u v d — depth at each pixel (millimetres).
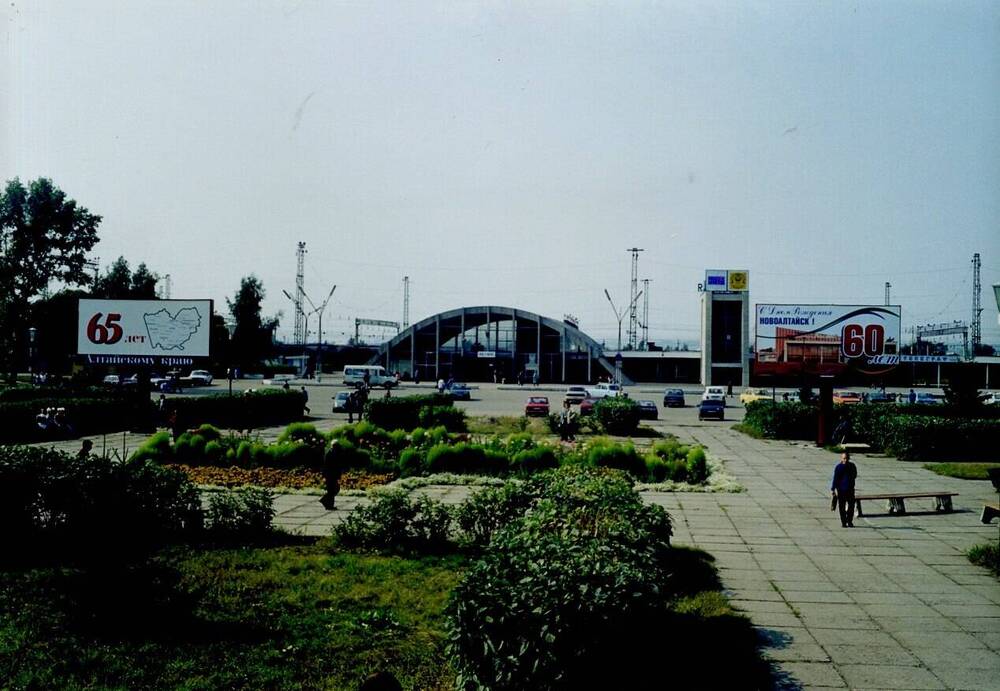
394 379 82062
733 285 80938
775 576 11297
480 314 95875
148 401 34906
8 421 29234
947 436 26141
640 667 6402
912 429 26375
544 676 5238
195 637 7914
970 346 85875
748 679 7160
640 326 108625
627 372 100812
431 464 21266
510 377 95188
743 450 29562
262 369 103250
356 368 81062
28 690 6633
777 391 74188
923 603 9930
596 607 5516
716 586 10695
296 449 21875
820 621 9156
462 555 11711
